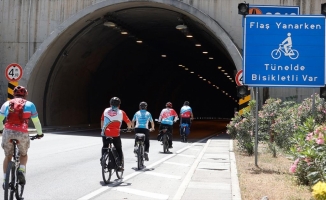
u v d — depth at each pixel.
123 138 23.14
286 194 7.97
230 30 23.45
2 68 26.55
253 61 11.30
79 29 25.56
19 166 7.12
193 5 23.84
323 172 7.42
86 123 35.91
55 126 28.69
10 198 6.72
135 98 48.53
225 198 7.63
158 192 8.57
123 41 33.31
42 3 26.17
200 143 21.19
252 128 15.23
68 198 7.80
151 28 31.17
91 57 31.58
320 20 11.14
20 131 6.89
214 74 61.88
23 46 26.41
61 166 11.78
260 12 15.59
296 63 11.16
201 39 31.56
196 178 9.85
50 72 27.17
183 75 60.72
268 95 22.25
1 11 26.75
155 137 25.89
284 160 13.22
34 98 26.09
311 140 8.16
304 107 13.67
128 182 9.66
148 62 43.44
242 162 12.75
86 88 34.59
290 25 11.22
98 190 8.61
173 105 69.06
